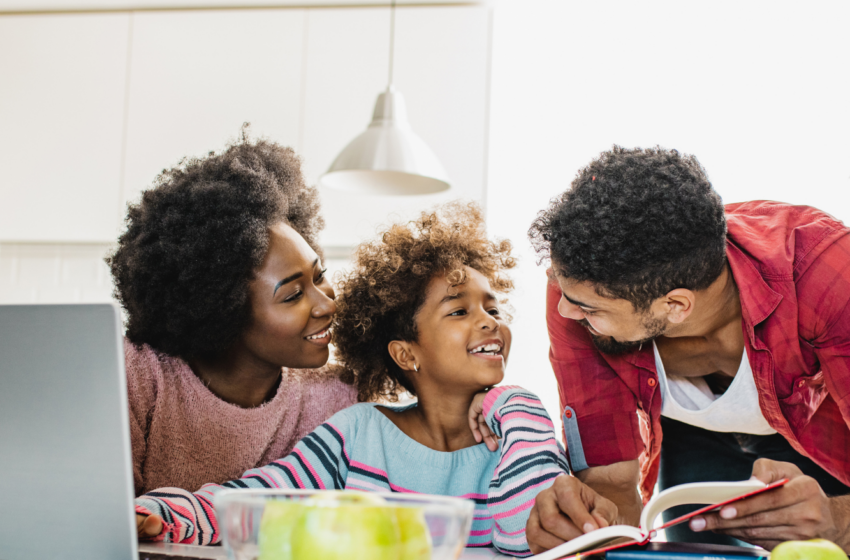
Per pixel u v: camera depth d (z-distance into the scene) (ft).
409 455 3.51
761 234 3.28
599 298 2.83
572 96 8.97
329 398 4.05
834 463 3.43
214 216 3.51
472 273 3.84
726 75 8.53
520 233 8.87
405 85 9.32
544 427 3.34
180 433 3.60
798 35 8.38
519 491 3.09
